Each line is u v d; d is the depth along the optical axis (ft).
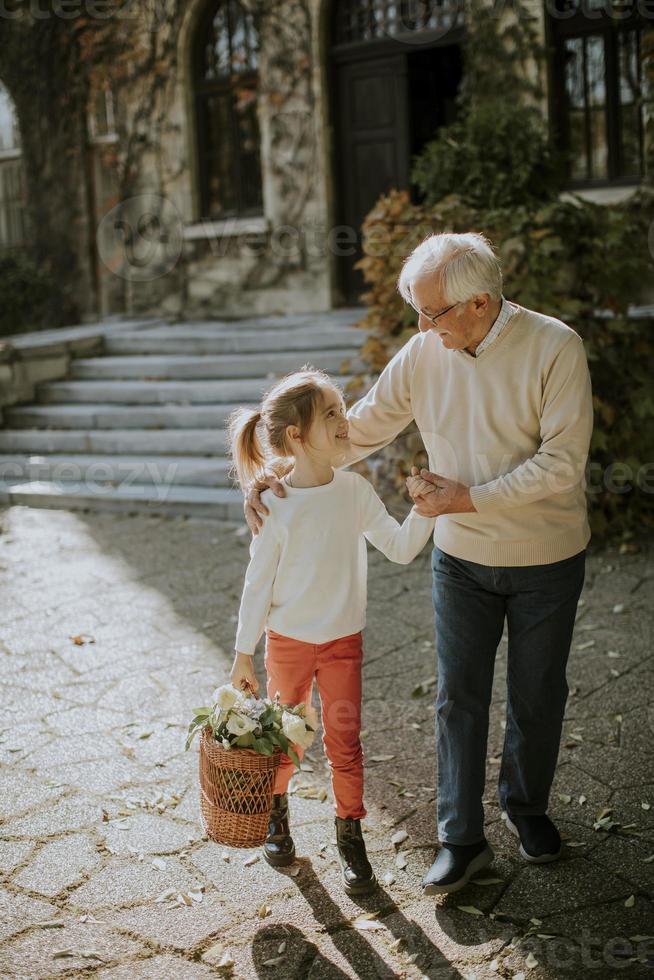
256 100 34.32
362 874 8.83
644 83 26.84
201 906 8.75
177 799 10.52
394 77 31.78
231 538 20.52
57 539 20.97
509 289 19.31
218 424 25.32
